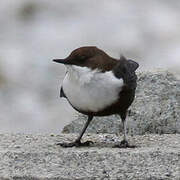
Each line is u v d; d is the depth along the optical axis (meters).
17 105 23.30
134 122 13.95
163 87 14.43
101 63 11.23
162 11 28.83
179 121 13.95
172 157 11.24
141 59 25.41
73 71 11.21
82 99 11.31
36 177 10.65
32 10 30.11
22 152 11.46
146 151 11.46
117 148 11.91
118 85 11.28
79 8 29.72
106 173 10.77
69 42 27.19
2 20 29.67
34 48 27.23
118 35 27.06
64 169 10.90
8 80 25.03
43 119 22.05
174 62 25.09
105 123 14.13
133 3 29.72
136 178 10.62
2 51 27.06
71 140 12.79
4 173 10.77
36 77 25.41
